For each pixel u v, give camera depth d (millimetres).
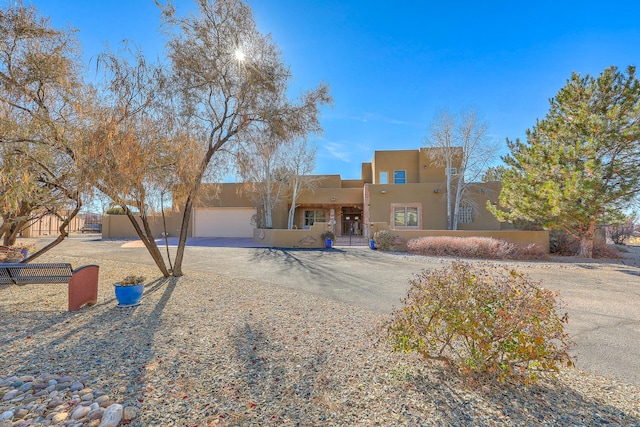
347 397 2467
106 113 5781
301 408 2312
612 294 6406
